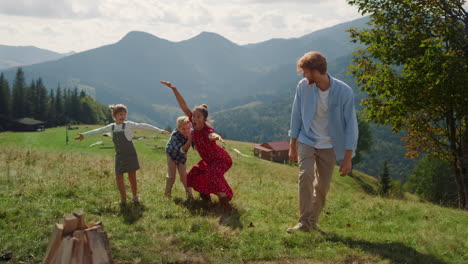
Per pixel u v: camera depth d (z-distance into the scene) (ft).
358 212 23.65
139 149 142.20
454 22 54.95
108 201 21.50
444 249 16.06
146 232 16.49
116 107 21.13
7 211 17.37
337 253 14.73
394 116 57.57
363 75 60.95
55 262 7.77
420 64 51.75
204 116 21.17
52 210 18.44
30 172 27.91
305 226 17.52
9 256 12.91
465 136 56.29
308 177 17.15
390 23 57.06
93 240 7.85
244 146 299.99
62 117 509.76
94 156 52.47
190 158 92.94
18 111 485.15
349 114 16.28
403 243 16.58
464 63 48.65
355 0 59.62
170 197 23.65
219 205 21.99
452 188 173.17
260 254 14.40
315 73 16.02
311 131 17.03
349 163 16.42
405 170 613.93
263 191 30.30
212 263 13.57
